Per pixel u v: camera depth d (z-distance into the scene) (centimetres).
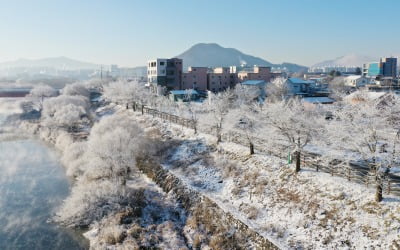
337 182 2492
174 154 4225
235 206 2798
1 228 2858
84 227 2819
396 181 2453
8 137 6581
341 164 2620
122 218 2817
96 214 2920
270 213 2567
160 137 4872
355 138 2300
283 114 2914
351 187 2388
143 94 7850
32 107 9725
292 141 2922
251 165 3253
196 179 3441
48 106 8038
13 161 4878
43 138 6431
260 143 3672
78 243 2591
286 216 2464
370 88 7950
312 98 6844
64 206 3158
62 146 5391
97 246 2472
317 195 2469
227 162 3516
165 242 2514
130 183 3697
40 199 3469
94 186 3212
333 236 2114
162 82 9800
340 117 2580
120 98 7638
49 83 18112
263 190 2844
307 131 2795
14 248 2539
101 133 4322
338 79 10750
